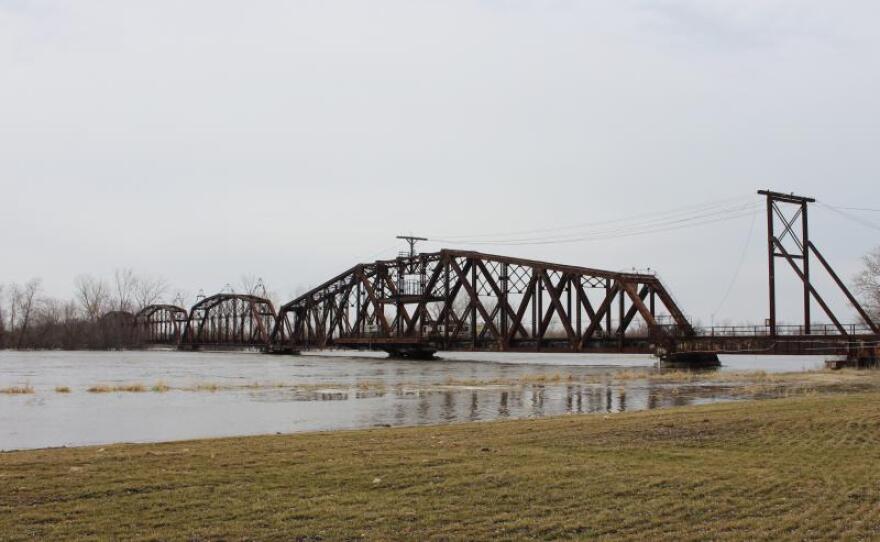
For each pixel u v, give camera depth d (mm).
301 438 23266
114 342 198000
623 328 85000
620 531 12352
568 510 13461
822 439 21016
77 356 147750
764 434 22047
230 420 34500
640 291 86562
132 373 80438
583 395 47000
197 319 188875
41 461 18047
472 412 37500
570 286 91625
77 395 49406
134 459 18203
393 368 90125
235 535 11992
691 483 15391
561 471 16484
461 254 106875
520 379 64062
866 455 18562
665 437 21719
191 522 12633
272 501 13953
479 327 128750
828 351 67312
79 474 16125
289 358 134625
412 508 13531
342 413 37406
